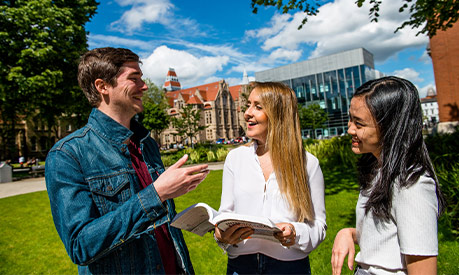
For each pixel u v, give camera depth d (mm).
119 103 1591
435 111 121812
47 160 1395
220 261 4012
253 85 2076
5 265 4277
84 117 21688
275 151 1876
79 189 1344
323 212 1992
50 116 20328
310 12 5559
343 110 65312
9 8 15484
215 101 86438
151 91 49562
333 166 12016
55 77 16688
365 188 1483
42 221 6789
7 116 20594
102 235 1218
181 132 41844
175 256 1731
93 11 20000
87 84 1592
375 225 1332
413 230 1116
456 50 13055
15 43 15820
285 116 1924
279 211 1856
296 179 1849
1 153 39531
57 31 17016
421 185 1157
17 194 11742
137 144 1855
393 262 1248
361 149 1410
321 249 4082
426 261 1095
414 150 1211
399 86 1279
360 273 1395
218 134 86188
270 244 1799
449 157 5656
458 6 5141
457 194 4512
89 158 1446
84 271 1425
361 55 62531
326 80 67000
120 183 1495
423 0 5277
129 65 1609
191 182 1348
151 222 1332
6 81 16297
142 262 1493
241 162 2059
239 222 1475
